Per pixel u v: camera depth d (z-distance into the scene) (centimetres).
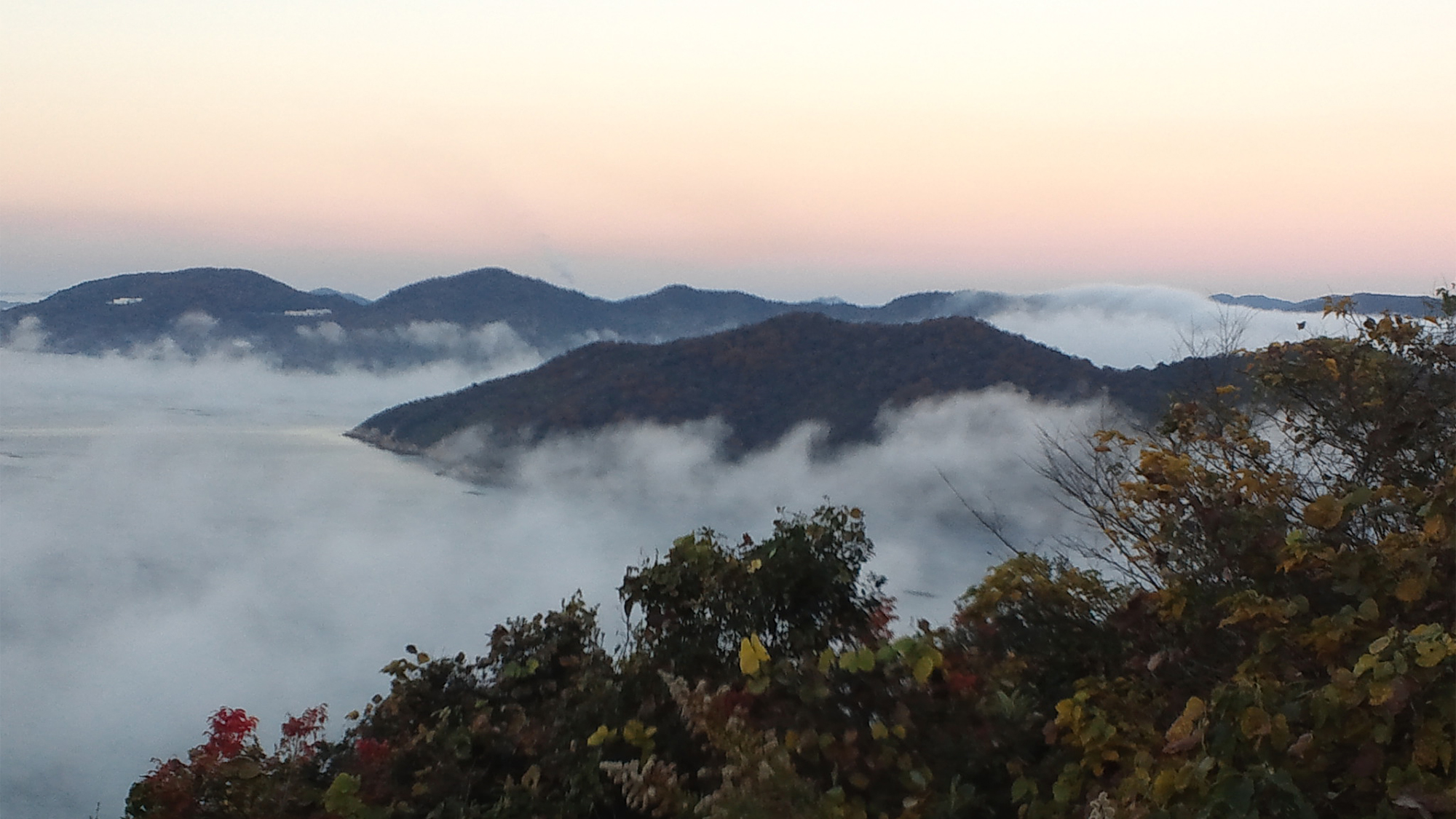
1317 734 201
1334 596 287
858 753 301
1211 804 189
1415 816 187
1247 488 319
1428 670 194
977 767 300
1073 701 282
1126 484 339
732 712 315
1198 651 300
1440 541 253
